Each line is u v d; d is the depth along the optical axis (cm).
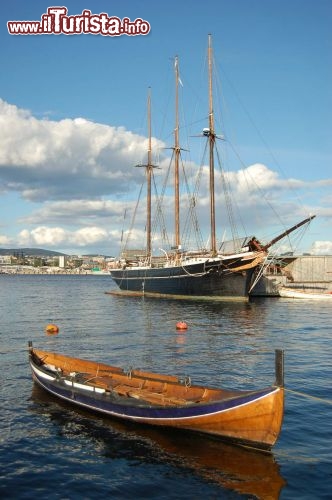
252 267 6356
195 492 1188
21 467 1332
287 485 1216
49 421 1672
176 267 7119
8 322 4709
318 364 2589
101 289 13400
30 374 2342
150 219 9519
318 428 1589
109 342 3381
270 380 2216
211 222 7406
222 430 1416
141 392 1714
